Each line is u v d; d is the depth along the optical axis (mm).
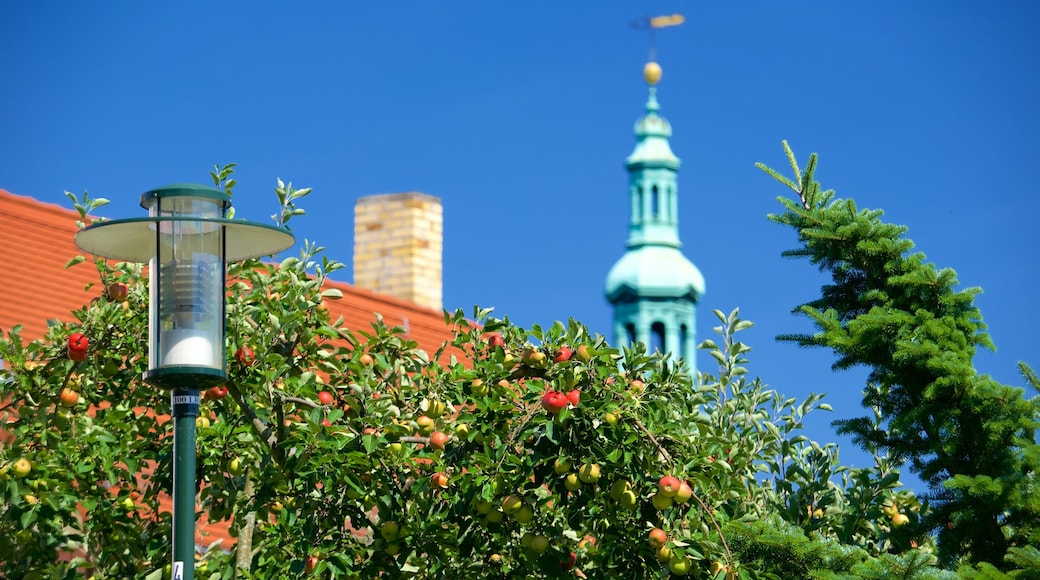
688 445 17828
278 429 18703
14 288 27156
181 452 13734
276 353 18969
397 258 39125
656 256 85438
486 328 18344
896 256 19031
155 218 13859
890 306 18844
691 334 85375
